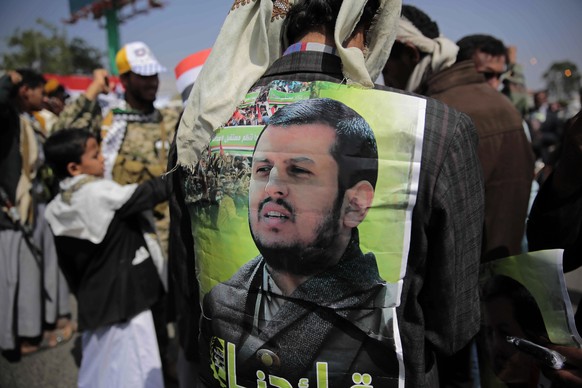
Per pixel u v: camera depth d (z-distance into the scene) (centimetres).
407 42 174
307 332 87
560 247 114
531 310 106
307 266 86
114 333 187
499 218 158
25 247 264
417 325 88
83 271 185
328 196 84
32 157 265
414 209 83
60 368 261
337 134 83
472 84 171
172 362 244
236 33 95
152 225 199
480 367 124
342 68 87
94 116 226
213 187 92
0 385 242
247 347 91
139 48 250
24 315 266
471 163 87
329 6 89
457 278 89
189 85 199
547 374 106
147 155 246
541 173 169
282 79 90
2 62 2652
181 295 119
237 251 90
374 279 84
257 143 88
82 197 176
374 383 86
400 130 81
